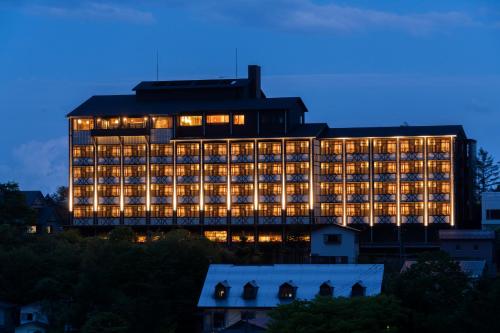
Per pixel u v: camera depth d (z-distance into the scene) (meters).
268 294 155.50
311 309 133.50
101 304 167.25
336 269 160.00
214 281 159.75
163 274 169.00
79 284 168.00
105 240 193.50
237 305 154.50
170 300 165.25
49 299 172.00
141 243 192.62
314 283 156.62
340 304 134.25
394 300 137.62
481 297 140.38
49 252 187.88
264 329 147.00
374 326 130.50
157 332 157.75
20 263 179.12
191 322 166.25
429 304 143.50
